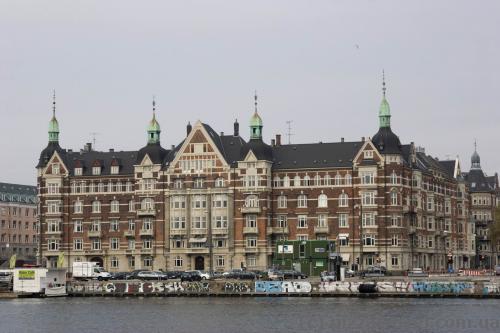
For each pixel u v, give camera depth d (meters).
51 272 182.88
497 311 145.88
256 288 177.12
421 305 155.62
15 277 182.88
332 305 157.12
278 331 126.88
